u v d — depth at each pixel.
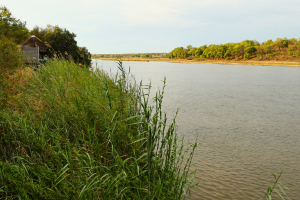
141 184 3.54
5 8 47.56
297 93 33.19
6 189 2.86
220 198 6.32
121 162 3.44
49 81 6.07
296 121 17.14
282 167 8.98
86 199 3.01
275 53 180.88
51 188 3.06
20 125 3.97
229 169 8.32
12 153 3.57
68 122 4.53
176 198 3.86
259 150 10.80
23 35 40.81
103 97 5.25
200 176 7.57
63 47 42.12
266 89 37.69
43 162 3.61
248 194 6.71
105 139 4.29
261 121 16.94
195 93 31.78
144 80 49.97
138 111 5.04
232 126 15.29
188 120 16.61
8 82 5.23
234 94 31.50
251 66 139.88
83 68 8.12
